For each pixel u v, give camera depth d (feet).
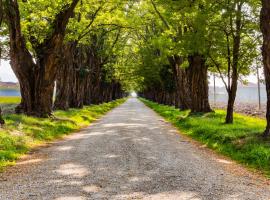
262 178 36.52
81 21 107.55
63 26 86.12
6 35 91.91
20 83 86.22
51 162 42.29
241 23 73.82
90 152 49.37
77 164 40.96
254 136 54.80
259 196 28.86
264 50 53.06
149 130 80.94
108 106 210.38
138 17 124.88
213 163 43.37
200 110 116.78
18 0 84.53
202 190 30.12
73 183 32.12
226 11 70.13
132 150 51.21
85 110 131.13
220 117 103.04
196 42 75.51
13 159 43.68
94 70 197.06
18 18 80.59
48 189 30.07
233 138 56.75
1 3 60.75
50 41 86.33
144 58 199.62
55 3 82.99
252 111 177.99
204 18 71.72
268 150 45.01
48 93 87.35
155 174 35.94
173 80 188.44
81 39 123.54
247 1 69.77
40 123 72.84
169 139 65.98
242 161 45.42
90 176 34.91
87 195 28.27
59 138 66.49
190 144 60.64
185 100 143.23
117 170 37.70
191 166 40.57
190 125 84.79
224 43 76.54
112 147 53.83
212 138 62.18
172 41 105.70
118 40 179.11
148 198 27.55
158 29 159.94
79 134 73.05
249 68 81.51
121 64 237.66
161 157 46.01
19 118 72.13
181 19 84.99
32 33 85.71
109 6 113.39
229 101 82.58
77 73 143.74
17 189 30.12
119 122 102.73
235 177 35.94
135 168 38.78
